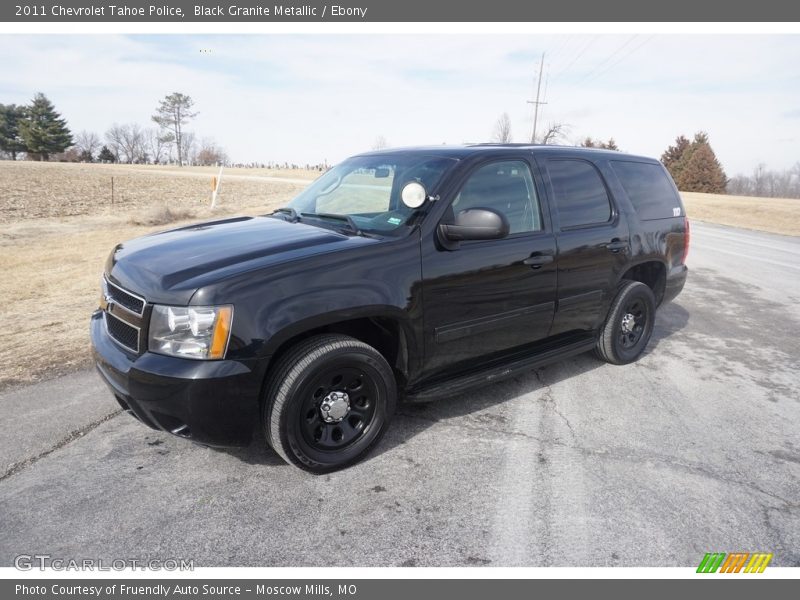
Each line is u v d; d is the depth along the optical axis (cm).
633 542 253
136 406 277
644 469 313
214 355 261
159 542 248
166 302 266
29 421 354
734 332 603
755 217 2503
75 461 310
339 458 302
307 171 8944
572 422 371
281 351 292
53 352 479
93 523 259
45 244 1075
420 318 319
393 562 240
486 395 412
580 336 441
